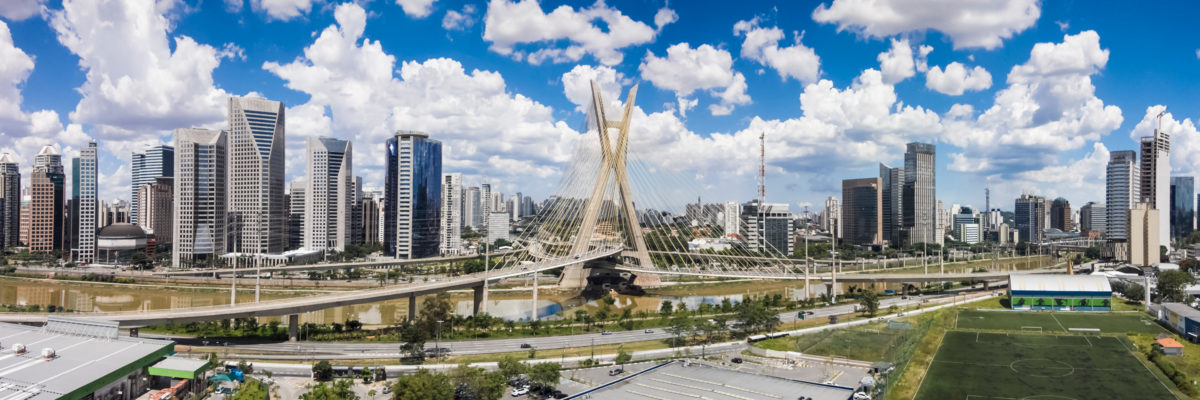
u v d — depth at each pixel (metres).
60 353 191.25
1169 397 191.50
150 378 194.62
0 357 185.50
